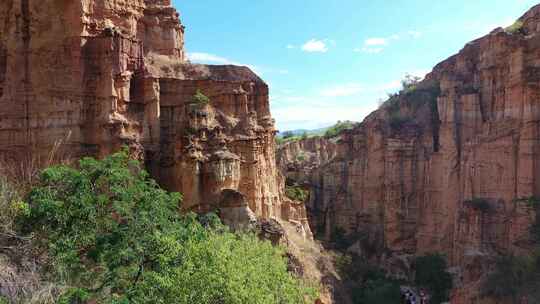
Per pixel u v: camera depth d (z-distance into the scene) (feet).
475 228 168.25
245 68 141.08
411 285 182.09
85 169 70.38
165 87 122.83
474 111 188.55
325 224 240.12
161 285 60.08
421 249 201.77
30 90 105.19
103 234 65.21
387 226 212.43
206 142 119.34
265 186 136.26
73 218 61.57
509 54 173.88
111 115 107.86
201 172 114.83
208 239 73.00
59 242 58.39
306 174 266.98
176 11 135.44
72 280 60.18
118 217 74.43
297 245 138.62
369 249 216.13
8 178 75.41
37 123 104.47
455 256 177.17
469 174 179.52
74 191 63.82
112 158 72.43
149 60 124.47
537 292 126.72
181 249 66.18
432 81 239.09
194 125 118.73
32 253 55.62
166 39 131.85
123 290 63.26
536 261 136.87
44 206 57.36
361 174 235.40
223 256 67.56
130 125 112.06
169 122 121.90
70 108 106.42
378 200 223.51
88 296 54.34
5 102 103.35
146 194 70.59
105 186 69.92
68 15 108.06
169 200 75.77
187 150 114.52
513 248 153.17
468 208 172.86
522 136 158.61
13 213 55.57
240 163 125.90
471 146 181.06
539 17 180.04
